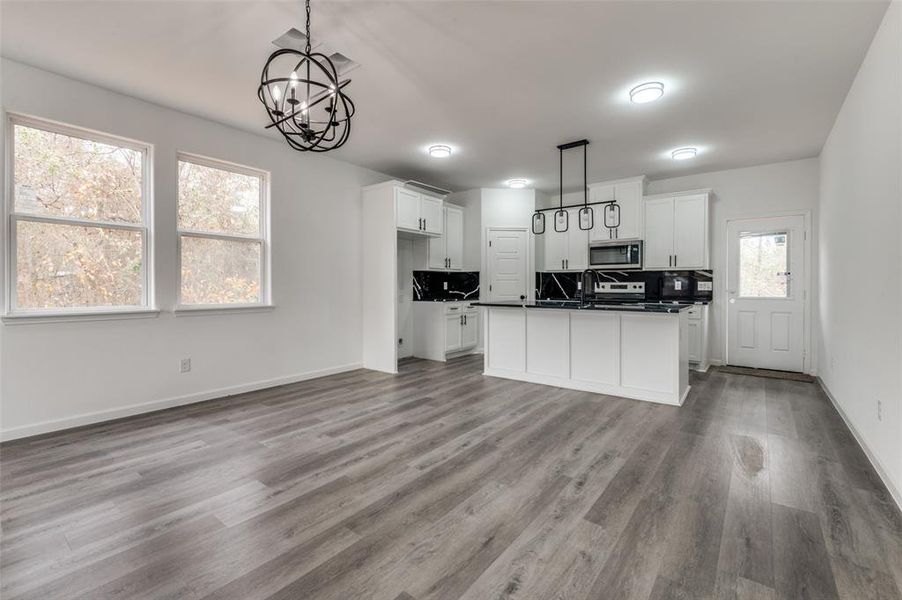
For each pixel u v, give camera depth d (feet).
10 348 9.17
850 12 7.35
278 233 14.08
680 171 17.56
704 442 9.08
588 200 19.76
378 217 16.62
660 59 8.92
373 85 10.09
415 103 11.09
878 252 7.91
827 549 5.40
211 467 7.88
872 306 8.29
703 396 12.75
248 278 13.53
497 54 8.75
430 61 9.02
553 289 21.93
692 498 6.72
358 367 16.96
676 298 18.34
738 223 17.08
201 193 12.42
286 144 14.24
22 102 9.18
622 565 5.14
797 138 13.52
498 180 19.35
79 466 7.90
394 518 6.19
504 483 7.25
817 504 6.51
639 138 13.60
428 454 8.48
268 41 8.31
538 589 4.74
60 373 9.81
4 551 5.38
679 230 17.60
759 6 7.21
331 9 7.31
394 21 7.65
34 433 9.43
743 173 16.98
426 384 14.42
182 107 11.37
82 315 10.03
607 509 6.41
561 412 11.21
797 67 9.19
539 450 8.68
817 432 9.69
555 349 14.11
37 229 9.59
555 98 10.77
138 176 11.12
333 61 9.02
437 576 4.96
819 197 15.16
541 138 13.65
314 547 5.50
